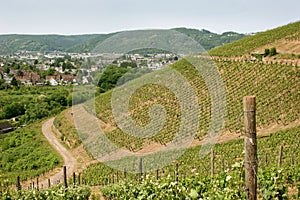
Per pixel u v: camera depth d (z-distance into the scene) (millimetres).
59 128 46062
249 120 4152
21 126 60562
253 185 4289
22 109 69438
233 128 31969
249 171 4258
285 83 39719
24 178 32094
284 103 36000
